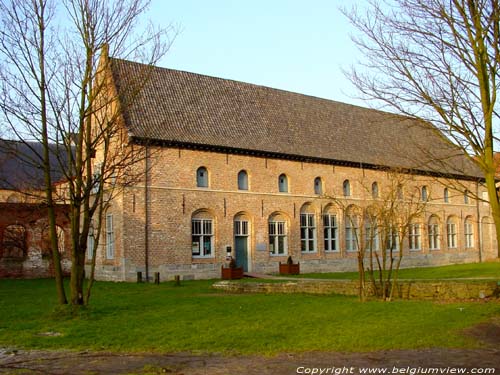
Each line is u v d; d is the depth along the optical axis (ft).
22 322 43.80
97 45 46.21
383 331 37.09
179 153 95.50
